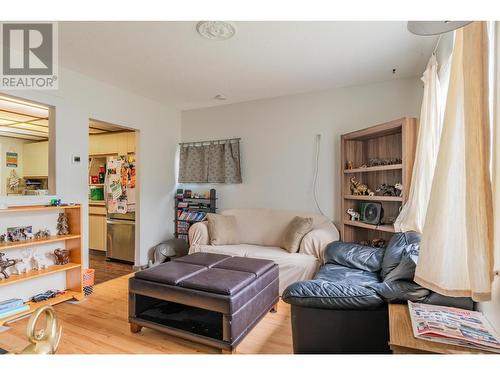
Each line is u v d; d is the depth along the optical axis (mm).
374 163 3379
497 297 1277
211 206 4484
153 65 3066
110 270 4074
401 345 1200
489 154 1182
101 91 3539
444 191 1444
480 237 1174
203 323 2242
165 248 4176
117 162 4547
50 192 3055
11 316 2441
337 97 3834
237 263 2613
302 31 2369
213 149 4613
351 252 2885
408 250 2238
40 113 3988
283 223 3869
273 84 3672
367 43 2584
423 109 2541
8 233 2646
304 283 1756
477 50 1210
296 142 4086
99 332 2322
